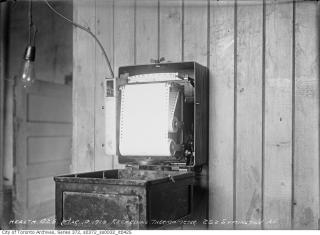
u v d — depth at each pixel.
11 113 4.43
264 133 2.00
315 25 1.92
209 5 2.15
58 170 4.38
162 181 1.64
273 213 1.97
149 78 2.05
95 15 2.47
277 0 2.00
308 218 1.90
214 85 2.12
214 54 2.13
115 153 2.03
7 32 4.43
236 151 2.06
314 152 1.90
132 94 1.99
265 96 2.01
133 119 1.97
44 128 4.18
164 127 1.90
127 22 2.37
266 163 1.99
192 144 2.01
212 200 2.10
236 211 2.04
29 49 2.31
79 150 2.49
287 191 1.94
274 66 2.00
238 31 2.08
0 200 3.86
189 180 1.88
